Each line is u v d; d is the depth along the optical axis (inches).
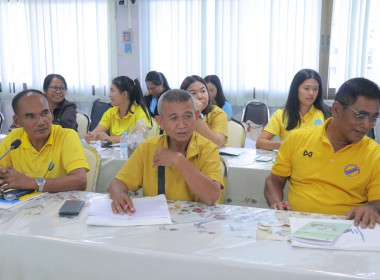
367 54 153.0
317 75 98.7
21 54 191.5
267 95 166.9
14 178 57.1
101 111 169.2
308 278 33.5
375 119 51.5
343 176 56.8
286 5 157.9
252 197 83.4
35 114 61.2
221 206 52.7
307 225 44.0
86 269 40.1
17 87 193.3
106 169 90.4
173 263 37.0
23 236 41.9
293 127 101.3
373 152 55.6
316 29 157.8
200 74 173.3
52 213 49.6
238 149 101.2
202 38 169.8
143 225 45.0
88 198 56.2
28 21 188.1
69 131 67.4
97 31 181.3
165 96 53.9
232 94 170.1
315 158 59.0
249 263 35.1
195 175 52.5
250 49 165.3
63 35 185.5
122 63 182.7
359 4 150.5
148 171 58.6
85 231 43.3
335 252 37.6
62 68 188.4
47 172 65.2
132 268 38.4
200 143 58.0
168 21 173.6
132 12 176.7
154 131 119.7
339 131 55.5
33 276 42.3
